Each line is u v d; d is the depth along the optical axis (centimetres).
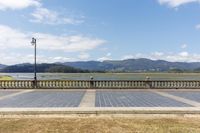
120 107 1355
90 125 955
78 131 868
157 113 1216
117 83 2681
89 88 2667
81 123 991
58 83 2708
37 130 882
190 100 1712
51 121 1032
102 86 2680
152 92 2328
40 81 2714
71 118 1106
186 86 2678
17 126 941
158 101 1653
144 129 893
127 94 2136
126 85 2672
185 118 1112
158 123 994
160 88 2653
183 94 2148
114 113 1214
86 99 1762
